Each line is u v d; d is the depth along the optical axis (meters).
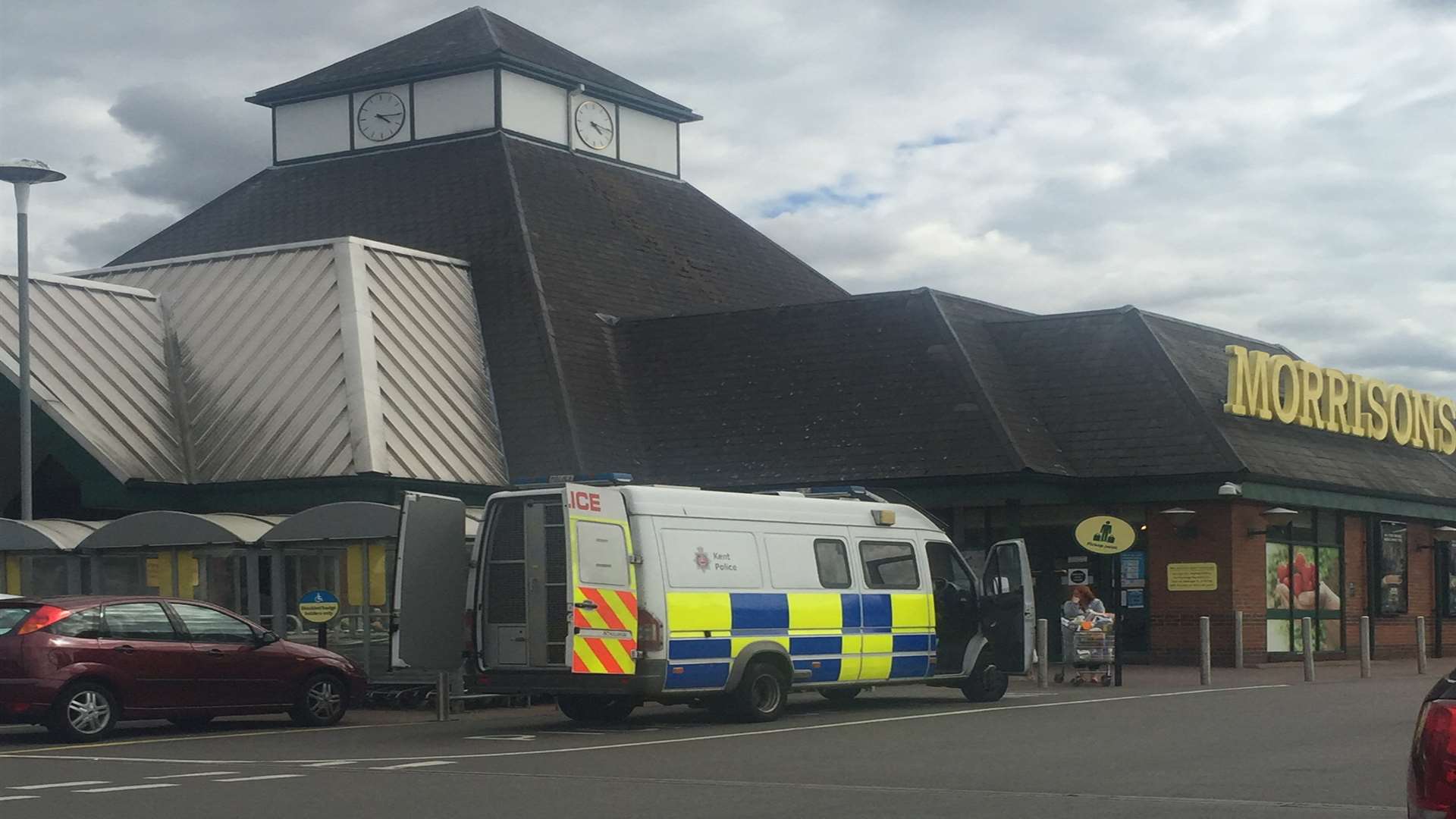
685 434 33.81
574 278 37.25
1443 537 38.88
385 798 12.09
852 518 20.75
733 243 44.38
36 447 30.02
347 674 20.39
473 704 22.92
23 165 24.94
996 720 18.52
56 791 12.79
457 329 34.31
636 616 17.83
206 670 18.92
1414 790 5.66
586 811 11.25
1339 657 34.53
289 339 32.09
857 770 13.56
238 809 11.55
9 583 24.95
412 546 18.77
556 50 45.62
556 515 18.11
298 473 29.75
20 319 25.33
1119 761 13.96
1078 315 34.22
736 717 18.95
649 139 45.88
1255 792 11.80
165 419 31.52
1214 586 31.02
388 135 43.19
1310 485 32.56
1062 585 31.95
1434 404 39.53
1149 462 31.23
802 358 34.44
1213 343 36.00
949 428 31.69
